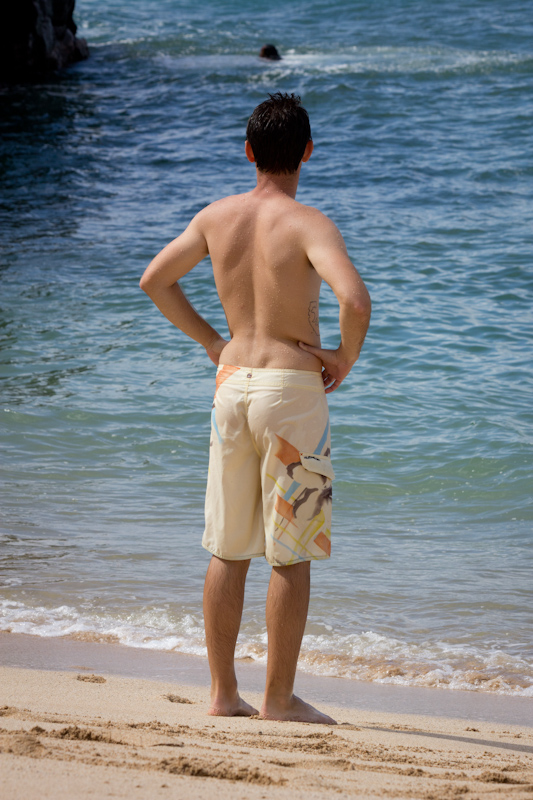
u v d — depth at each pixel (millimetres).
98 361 19344
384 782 3945
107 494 13109
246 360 5617
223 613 5781
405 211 30875
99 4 79188
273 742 4840
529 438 15375
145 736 4543
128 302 23078
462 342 20547
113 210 31766
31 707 5645
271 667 5770
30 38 52438
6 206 32250
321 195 32719
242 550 5715
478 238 28062
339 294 5266
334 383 5734
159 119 45062
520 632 9070
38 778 3340
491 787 4004
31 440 15164
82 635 8820
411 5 74625
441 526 12336
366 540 11812
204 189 34156
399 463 14664
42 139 41688
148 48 60906
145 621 9219
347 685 7973
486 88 48156
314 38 64312
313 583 10328
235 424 5605
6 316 21875
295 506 5535
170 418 16391
